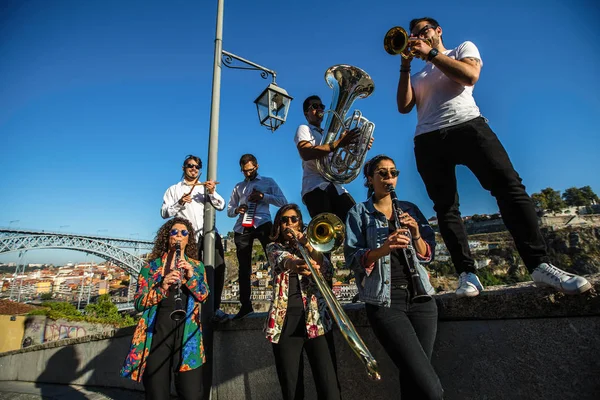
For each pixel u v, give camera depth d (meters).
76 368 5.79
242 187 4.51
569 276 1.75
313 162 3.69
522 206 2.01
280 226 2.79
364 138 3.34
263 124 4.88
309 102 3.88
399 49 2.35
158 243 3.08
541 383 1.86
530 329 1.92
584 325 1.75
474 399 2.08
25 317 15.26
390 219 2.31
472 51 2.37
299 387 2.31
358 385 2.59
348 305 2.79
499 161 2.12
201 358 2.70
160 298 2.71
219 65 4.52
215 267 4.09
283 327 2.42
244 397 3.39
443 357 2.22
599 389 1.69
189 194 3.96
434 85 2.52
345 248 2.29
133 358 2.59
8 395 5.35
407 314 2.00
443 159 2.45
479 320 2.11
